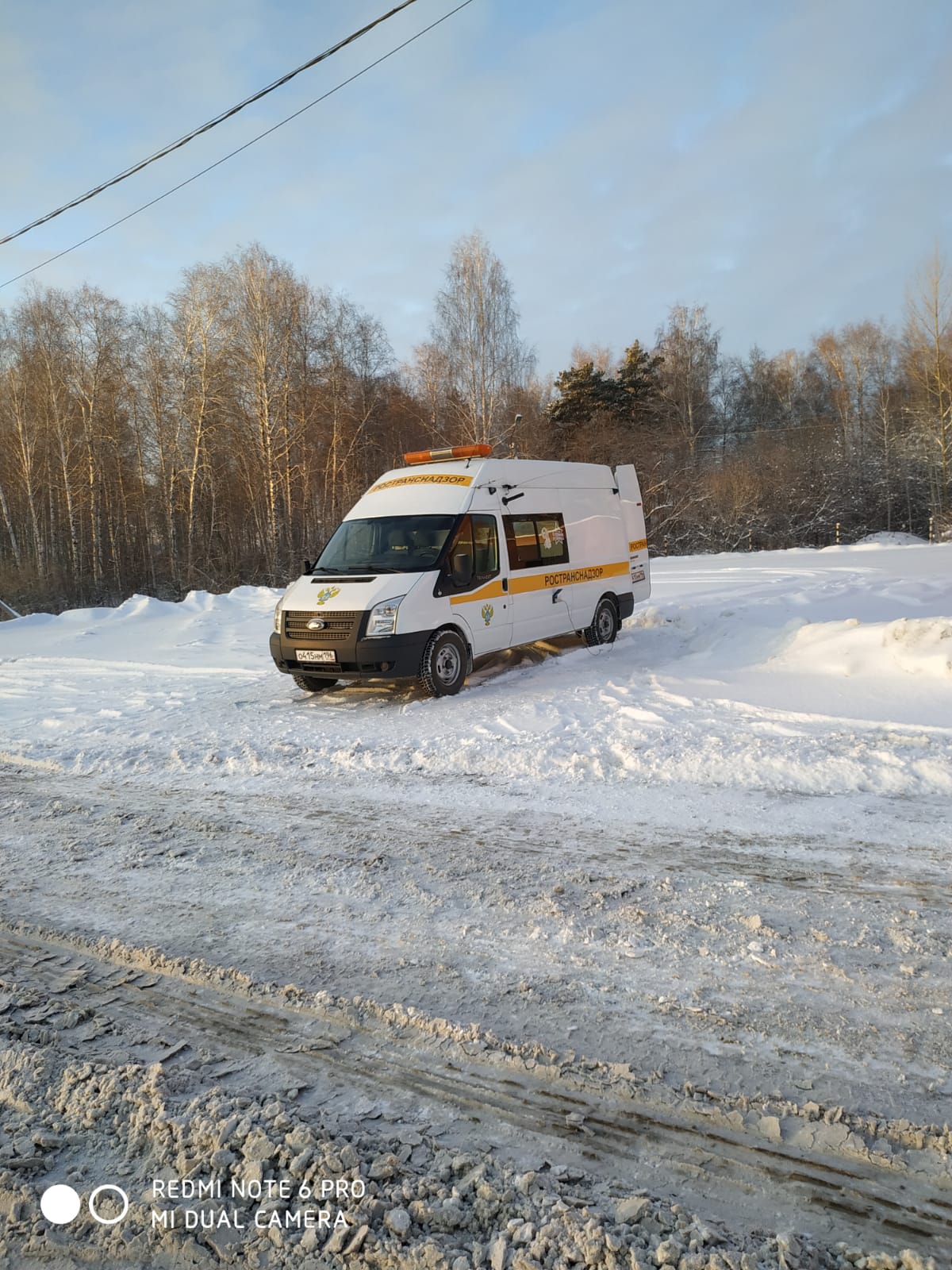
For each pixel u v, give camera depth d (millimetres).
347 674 9062
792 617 11344
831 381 67750
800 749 6453
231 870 4824
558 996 3357
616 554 12445
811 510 44531
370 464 43656
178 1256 2191
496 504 10250
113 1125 2672
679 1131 2592
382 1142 2547
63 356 37812
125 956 3855
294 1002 3398
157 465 39156
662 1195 2336
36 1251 2227
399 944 3850
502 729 7668
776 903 4102
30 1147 2586
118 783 6742
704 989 3371
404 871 4691
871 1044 2971
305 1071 2949
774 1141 2533
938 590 11844
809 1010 3195
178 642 14812
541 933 3885
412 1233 2197
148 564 37406
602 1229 2154
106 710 9484
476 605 9750
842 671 8641
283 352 34938
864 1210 2268
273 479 34125
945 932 3746
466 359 37031
